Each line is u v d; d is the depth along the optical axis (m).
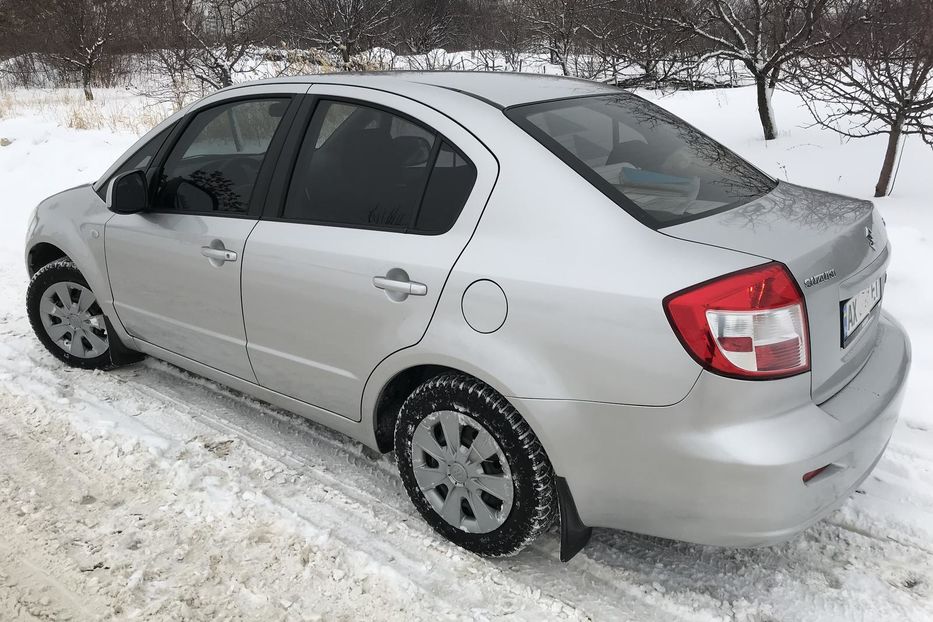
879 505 2.87
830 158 7.75
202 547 2.75
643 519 2.27
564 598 2.48
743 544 2.14
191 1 13.52
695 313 2.00
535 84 3.03
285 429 3.58
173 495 3.06
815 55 7.00
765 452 2.01
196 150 3.38
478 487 2.55
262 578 2.59
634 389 2.11
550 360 2.23
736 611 2.40
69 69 23.14
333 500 3.02
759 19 8.77
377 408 2.84
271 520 2.89
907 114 6.17
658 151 2.70
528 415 2.29
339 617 2.42
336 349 2.82
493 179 2.44
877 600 2.42
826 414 2.13
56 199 4.15
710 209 2.38
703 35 9.63
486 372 2.35
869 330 2.50
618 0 11.29
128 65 22.59
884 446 2.37
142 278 3.56
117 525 2.88
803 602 2.43
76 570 2.64
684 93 12.36
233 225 3.11
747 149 8.79
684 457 2.08
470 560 2.67
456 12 21.61
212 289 3.22
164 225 3.40
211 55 13.02
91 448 3.41
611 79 11.68
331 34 15.50
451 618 2.40
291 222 2.94
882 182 6.39
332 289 2.74
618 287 2.11
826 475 2.12
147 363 4.32
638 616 2.40
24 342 4.63
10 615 2.44
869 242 2.42
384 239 2.63
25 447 3.44
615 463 2.21
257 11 14.27
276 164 3.02
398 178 2.67
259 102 3.17
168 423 3.63
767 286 2.00
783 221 2.32
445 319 2.44
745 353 1.99
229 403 3.83
